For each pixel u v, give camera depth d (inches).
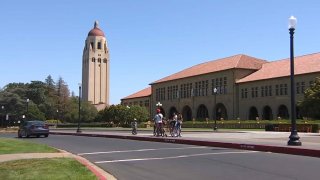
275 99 3164.4
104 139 1360.7
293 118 848.3
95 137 1531.7
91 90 6338.6
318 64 2947.8
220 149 864.9
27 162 608.1
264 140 1044.5
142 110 3969.0
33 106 4606.3
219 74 3718.0
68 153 787.4
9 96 4589.1
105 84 6461.6
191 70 4293.8
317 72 2812.5
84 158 729.6
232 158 678.5
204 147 928.3
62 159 655.1
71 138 1476.4
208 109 3846.0
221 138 1175.0
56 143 1166.3
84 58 6515.8
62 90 6614.2
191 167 582.2
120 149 911.0
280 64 3388.3
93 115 5068.9
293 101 853.8
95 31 6461.6
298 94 2952.8
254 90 3373.5
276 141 989.2
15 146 917.2
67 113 5182.1
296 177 477.4
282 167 562.6
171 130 1333.7
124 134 1614.2
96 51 6417.3
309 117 2596.0
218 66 3846.0
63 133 1942.7
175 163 631.2
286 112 3112.7
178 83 4306.1
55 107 5295.3
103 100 6422.2
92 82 6358.3
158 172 548.4
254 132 1870.1
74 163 601.3
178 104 4286.4
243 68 3560.5
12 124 4562.0
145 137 1277.1
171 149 876.0
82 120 5073.8
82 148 963.3
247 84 3437.5
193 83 4069.9
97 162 673.0
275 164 594.6
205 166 589.0
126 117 3914.9
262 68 3548.2
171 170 561.0
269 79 3213.6
